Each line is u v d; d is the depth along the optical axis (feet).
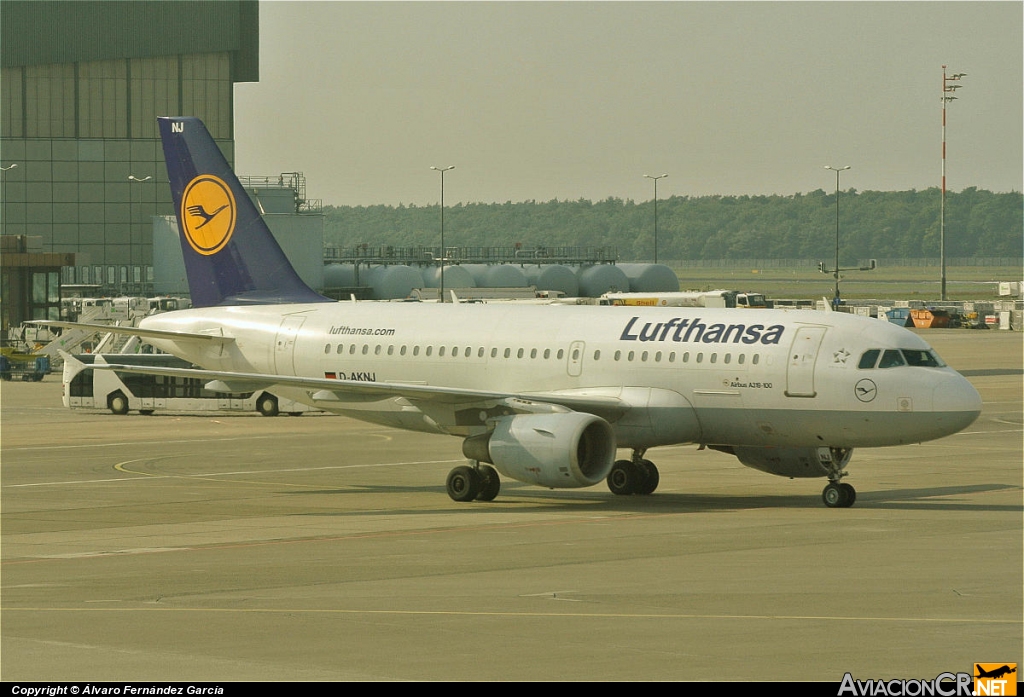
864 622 260.01
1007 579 308.81
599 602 281.95
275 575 319.47
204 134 602.03
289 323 572.10
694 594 290.76
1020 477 545.44
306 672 221.05
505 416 467.11
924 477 545.44
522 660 229.25
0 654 234.79
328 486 526.98
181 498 488.85
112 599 288.51
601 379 491.31
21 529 408.46
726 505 465.06
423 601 284.00
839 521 416.05
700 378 471.21
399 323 547.49
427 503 475.31
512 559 342.23
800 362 453.99
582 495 500.74
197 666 225.35
